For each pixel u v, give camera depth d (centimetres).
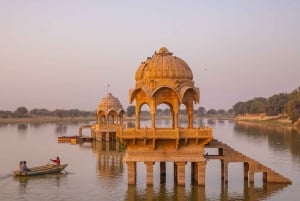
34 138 12069
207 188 4688
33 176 5547
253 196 4353
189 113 4762
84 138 10875
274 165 6384
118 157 7569
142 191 4544
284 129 15625
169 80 4581
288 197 4306
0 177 5497
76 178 5431
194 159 4547
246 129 16300
